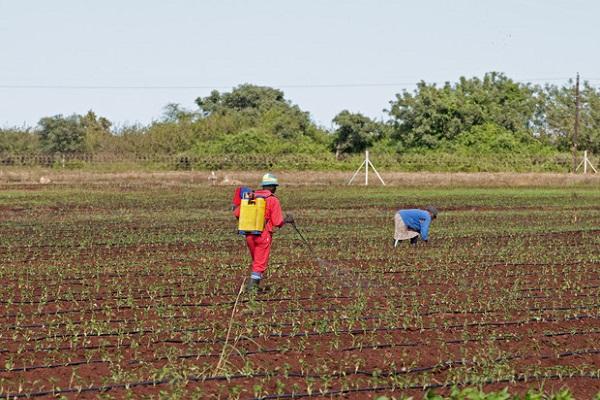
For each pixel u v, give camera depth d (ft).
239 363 132.36
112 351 137.28
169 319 155.94
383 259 230.68
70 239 271.49
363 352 138.62
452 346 143.13
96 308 166.30
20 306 168.45
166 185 548.72
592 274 213.66
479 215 368.27
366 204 421.18
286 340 144.77
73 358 132.98
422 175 597.11
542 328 156.97
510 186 596.29
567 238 286.66
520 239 281.13
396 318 157.89
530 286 195.31
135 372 126.00
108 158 644.69
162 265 217.77
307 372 127.03
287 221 184.34
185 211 376.27
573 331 153.89
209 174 573.33
